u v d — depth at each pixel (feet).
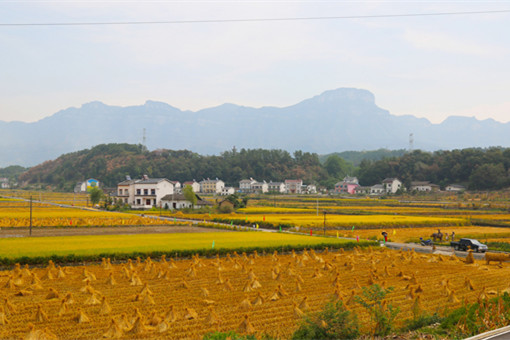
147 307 90.63
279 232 243.60
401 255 170.81
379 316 75.77
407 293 103.76
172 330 77.15
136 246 162.50
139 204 440.86
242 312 88.69
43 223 256.93
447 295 106.63
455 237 243.60
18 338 71.36
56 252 141.38
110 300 95.55
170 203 427.74
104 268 133.59
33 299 95.40
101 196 468.34
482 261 172.24
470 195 593.42
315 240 198.70
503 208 433.48
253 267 143.13
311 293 106.42
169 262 141.38
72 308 88.58
